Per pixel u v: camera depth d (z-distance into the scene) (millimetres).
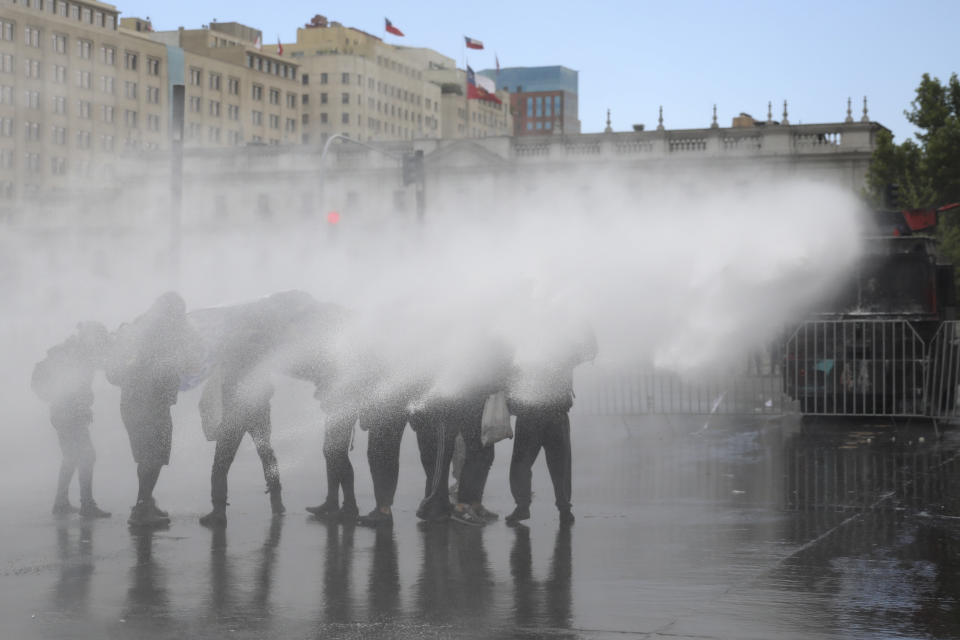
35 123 125250
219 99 148875
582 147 77125
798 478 13766
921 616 6938
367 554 9008
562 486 10492
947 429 20797
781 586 7785
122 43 135250
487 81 87750
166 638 6473
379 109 178375
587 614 7008
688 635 6500
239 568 8453
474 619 6898
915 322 21828
